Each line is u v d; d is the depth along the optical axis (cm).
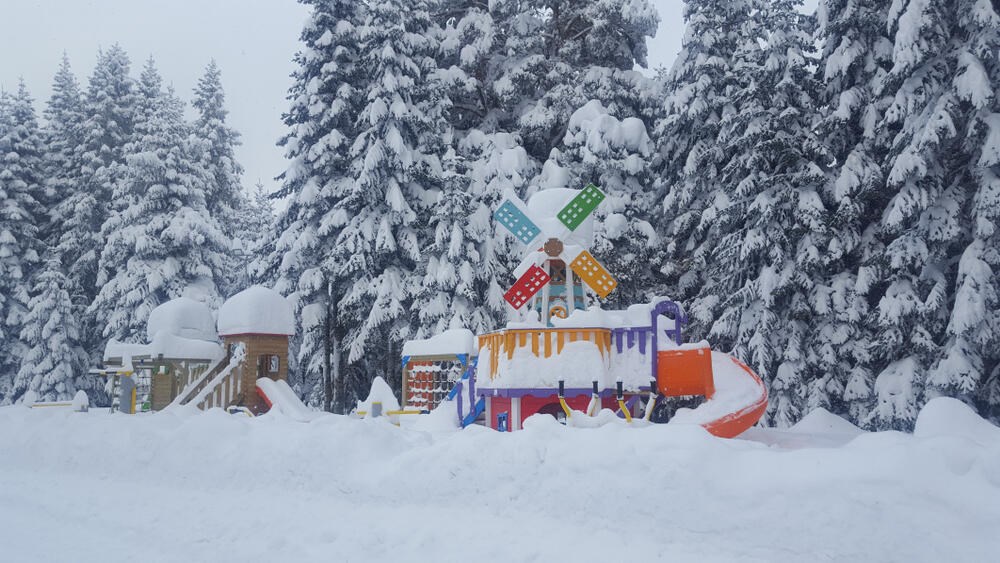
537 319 1266
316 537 653
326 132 2792
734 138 2245
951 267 1900
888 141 1998
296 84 2862
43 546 685
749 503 554
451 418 1450
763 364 1950
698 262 2331
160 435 1013
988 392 1769
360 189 2556
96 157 3869
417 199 2764
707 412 1094
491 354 1295
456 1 3459
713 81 2420
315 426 926
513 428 1223
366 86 2844
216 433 968
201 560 622
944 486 521
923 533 485
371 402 1720
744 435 1316
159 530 723
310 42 2875
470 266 2472
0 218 3631
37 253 3744
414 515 677
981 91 1703
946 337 1827
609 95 2877
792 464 577
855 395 1891
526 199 2623
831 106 2152
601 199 1367
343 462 818
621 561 530
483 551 578
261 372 2095
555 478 653
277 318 2033
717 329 2119
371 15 2722
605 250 2319
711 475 588
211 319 2269
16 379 3359
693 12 2567
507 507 652
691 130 2481
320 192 2670
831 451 589
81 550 668
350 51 2831
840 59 2080
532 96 3219
